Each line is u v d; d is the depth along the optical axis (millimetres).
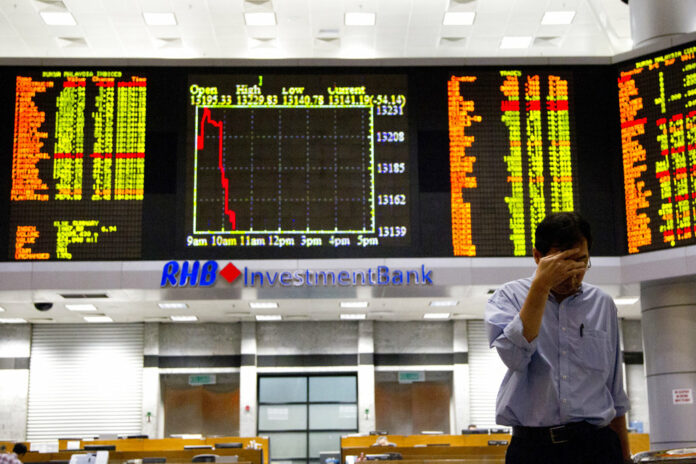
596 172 11133
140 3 14938
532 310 2746
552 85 11406
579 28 15984
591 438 2910
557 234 2893
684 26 11547
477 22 15711
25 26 15766
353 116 11453
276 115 11445
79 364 18125
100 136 11258
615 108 11234
